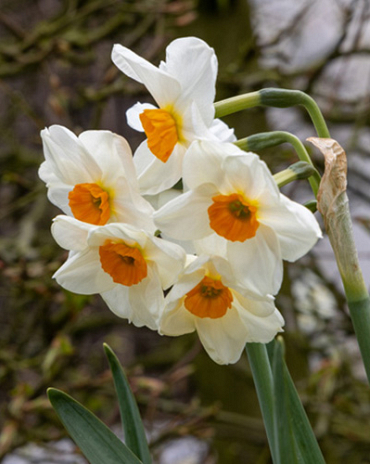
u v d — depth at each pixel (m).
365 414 1.18
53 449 1.06
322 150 0.49
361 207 1.44
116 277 0.48
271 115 1.39
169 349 1.45
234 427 1.18
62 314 1.13
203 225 0.47
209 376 1.35
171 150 0.49
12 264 1.06
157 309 0.48
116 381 0.53
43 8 1.80
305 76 1.25
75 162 0.49
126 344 1.91
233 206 0.47
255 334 0.49
